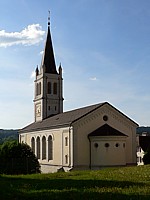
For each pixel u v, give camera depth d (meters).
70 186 19.28
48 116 82.06
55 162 63.34
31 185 20.62
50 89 83.25
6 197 16.02
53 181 22.81
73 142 56.09
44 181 23.23
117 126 60.00
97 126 58.25
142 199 14.27
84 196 15.37
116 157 54.34
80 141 56.56
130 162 60.00
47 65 84.19
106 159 54.00
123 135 55.31
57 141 62.81
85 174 28.84
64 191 17.12
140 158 86.19
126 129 60.69
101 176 25.27
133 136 61.06
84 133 57.09
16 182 23.25
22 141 77.44
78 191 16.92
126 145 59.94
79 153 56.25
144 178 22.44
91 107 61.72
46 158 67.88
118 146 54.72
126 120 60.72
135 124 61.28
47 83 82.94
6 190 18.19
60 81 84.44
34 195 16.30
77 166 55.78
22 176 29.89
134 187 17.83
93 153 55.88
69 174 29.73
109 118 59.50
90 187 18.45
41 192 17.14
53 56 85.88
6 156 58.78
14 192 17.41
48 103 82.44
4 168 57.62
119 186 18.47
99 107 58.59
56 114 81.12
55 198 15.23
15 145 60.53
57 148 62.72
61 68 85.06
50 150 67.00
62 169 59.31
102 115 58.88
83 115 57.19
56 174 30.47
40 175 30.39
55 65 85.25
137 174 25.56
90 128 57.69
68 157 57.41
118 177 23.70
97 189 17.50
